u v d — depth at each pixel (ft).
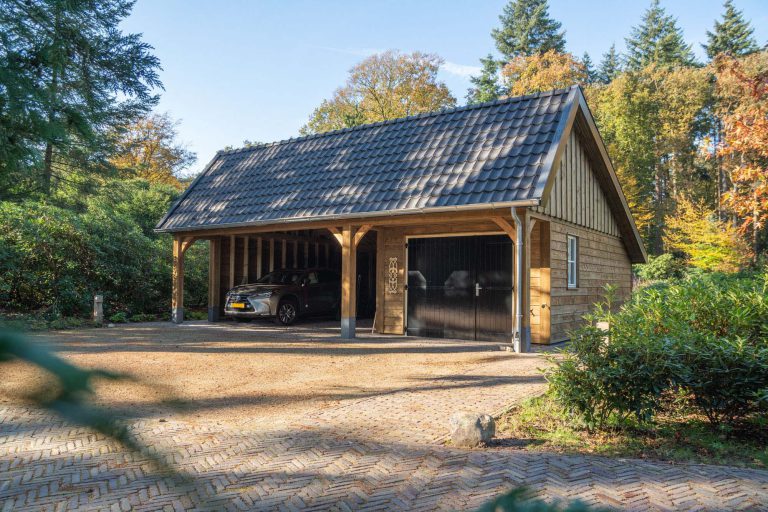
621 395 18.81
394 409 22.31
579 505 1.69
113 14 45.37
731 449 17.38
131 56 48.62
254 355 35.68
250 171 56.29
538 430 19.76
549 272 42.22
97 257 56.80
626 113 125.29
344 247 44.73
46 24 36.01
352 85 122.93
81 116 30.91
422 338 45.83
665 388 18.57
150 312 62.75
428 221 41.14
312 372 30.30
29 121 27.07
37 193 53.93
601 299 53.62
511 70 129.70
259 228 48.96
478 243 44.83
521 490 1.70
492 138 42.50
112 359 33.01
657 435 18.98
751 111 46.57
